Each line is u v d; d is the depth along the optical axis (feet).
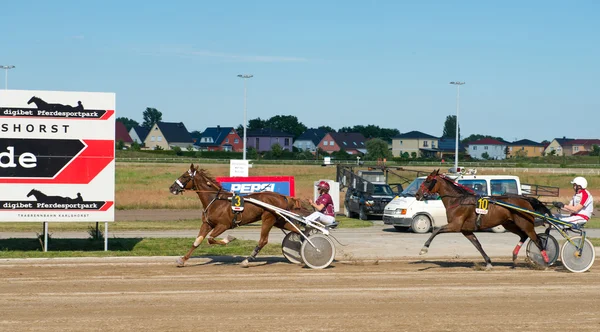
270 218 45.37
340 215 106.42
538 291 37.96
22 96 50.90
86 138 51.85
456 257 51.67
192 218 91.81
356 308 33.27
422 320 31.07
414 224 72.49
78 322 30.01
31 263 46.85
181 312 32.09
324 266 45.16
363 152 459.32
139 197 117.50
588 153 482.69
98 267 45.21
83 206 51.88
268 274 42.65
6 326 29.22
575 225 44.86
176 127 477.77
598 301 35.53
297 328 29.37
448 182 45.47
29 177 51.08
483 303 34.76
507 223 46.44
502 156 494.18
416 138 459.73
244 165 93.97
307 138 476.95
